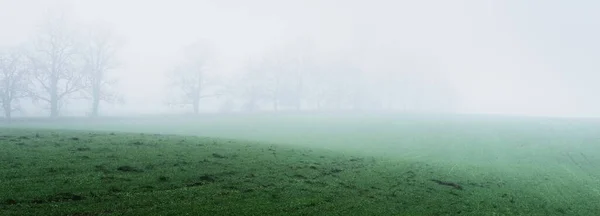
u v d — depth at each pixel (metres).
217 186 24.14
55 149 29.75
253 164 31.41
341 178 30.14
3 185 19.89
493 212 24.45
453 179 34.38
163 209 18.98
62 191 20.02
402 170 36.31
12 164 24.05
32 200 18.33
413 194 27.12
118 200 19.62
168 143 37.81
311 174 30.25
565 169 43.50
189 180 24.86
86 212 17.52
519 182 35.16
